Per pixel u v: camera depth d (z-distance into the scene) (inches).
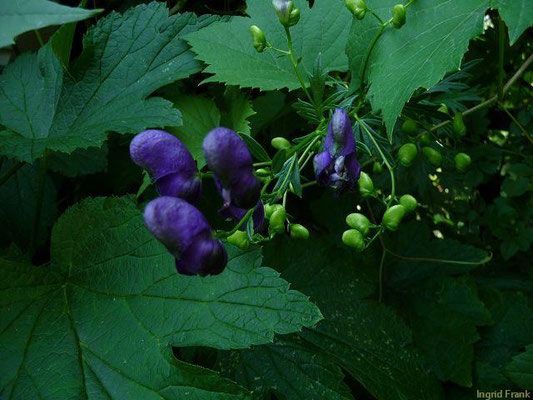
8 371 8.3
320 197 13.4
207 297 8.5
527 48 13.3
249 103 10.4
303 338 10.4
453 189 13.3
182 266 6.5
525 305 12.5
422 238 13.6
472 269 13.7
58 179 12.5
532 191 13.6
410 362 10.8
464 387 11.5
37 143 9.5
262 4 10.6
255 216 8.0
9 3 5.8
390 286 13.3
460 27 7.6
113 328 8.8
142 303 8.8
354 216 8.5
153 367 8.3
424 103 9.3
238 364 10.0
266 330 8.1
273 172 8.4
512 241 13.6
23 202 11.3
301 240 11.4
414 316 12.6
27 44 12.6
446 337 12.1
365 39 8.6
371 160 10.3
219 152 6.4
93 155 11.4
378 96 8.1
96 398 8.2
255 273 8.4
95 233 9.5
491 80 13.6
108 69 10.4
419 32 8.1
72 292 9.3
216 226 11.6
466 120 13.4
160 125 9.6
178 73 10.2
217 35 10.3
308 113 9.0
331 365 10.0
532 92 13.7
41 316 8.9
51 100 10.6
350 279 11.3
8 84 11.0
